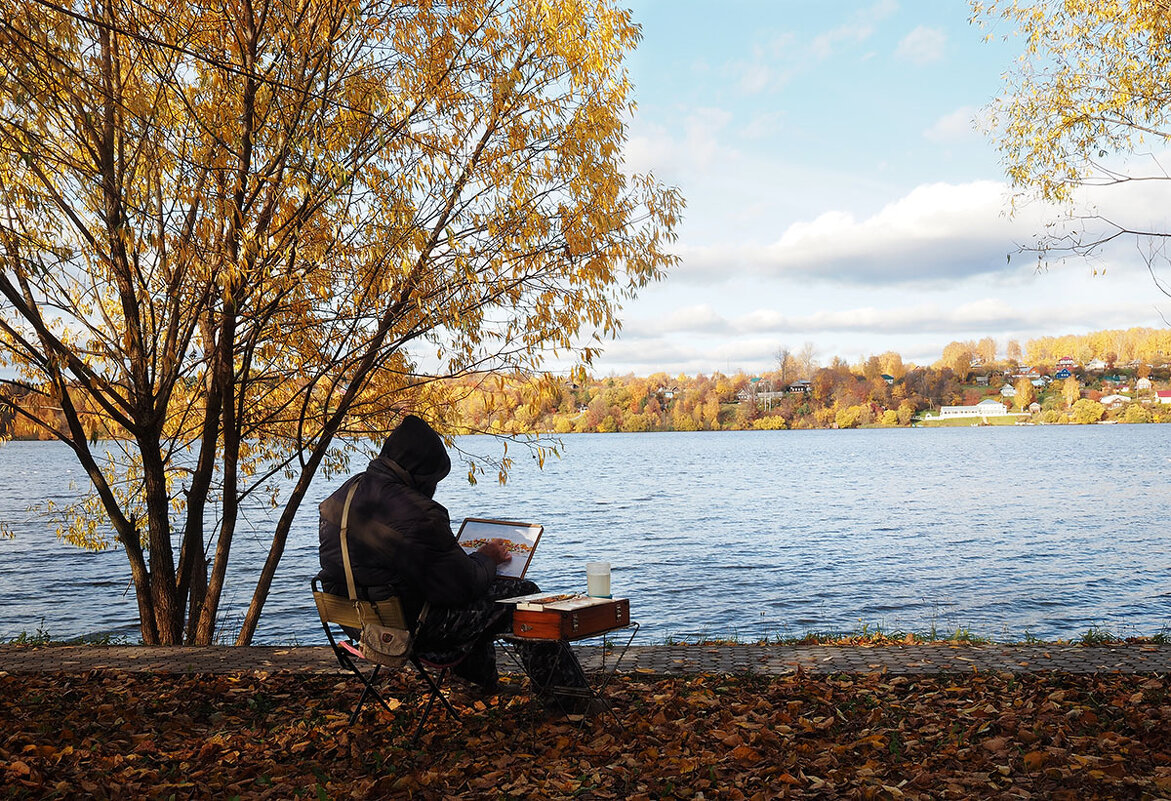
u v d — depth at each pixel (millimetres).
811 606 18828
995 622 16922
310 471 9391
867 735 4336
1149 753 3898
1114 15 9727
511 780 3785
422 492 4234
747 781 3715
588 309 8266
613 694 5180
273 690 5512
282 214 7930
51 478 69938
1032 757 3816
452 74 8562
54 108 7164
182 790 3766
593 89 8703
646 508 43594
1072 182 10117
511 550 4598
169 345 8430
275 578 22344
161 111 7285
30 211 7582
